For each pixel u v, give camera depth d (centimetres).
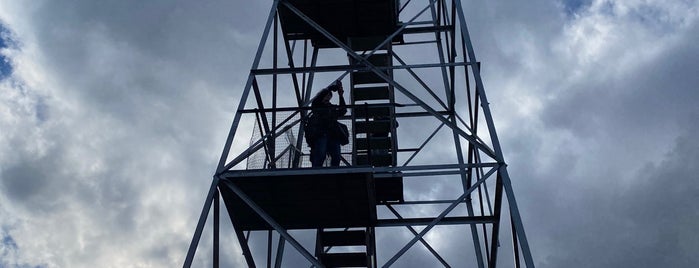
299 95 1700
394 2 1684
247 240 1462
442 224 1363
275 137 1413
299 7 1656
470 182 1705
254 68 1427
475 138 1357
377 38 1825
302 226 1455
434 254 1580
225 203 1348
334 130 1381
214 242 1261
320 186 1280
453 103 1773
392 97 1802
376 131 1756
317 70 1423
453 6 1717
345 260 1561
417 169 1238
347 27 1728
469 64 1420
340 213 1397
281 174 1235
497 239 1363
